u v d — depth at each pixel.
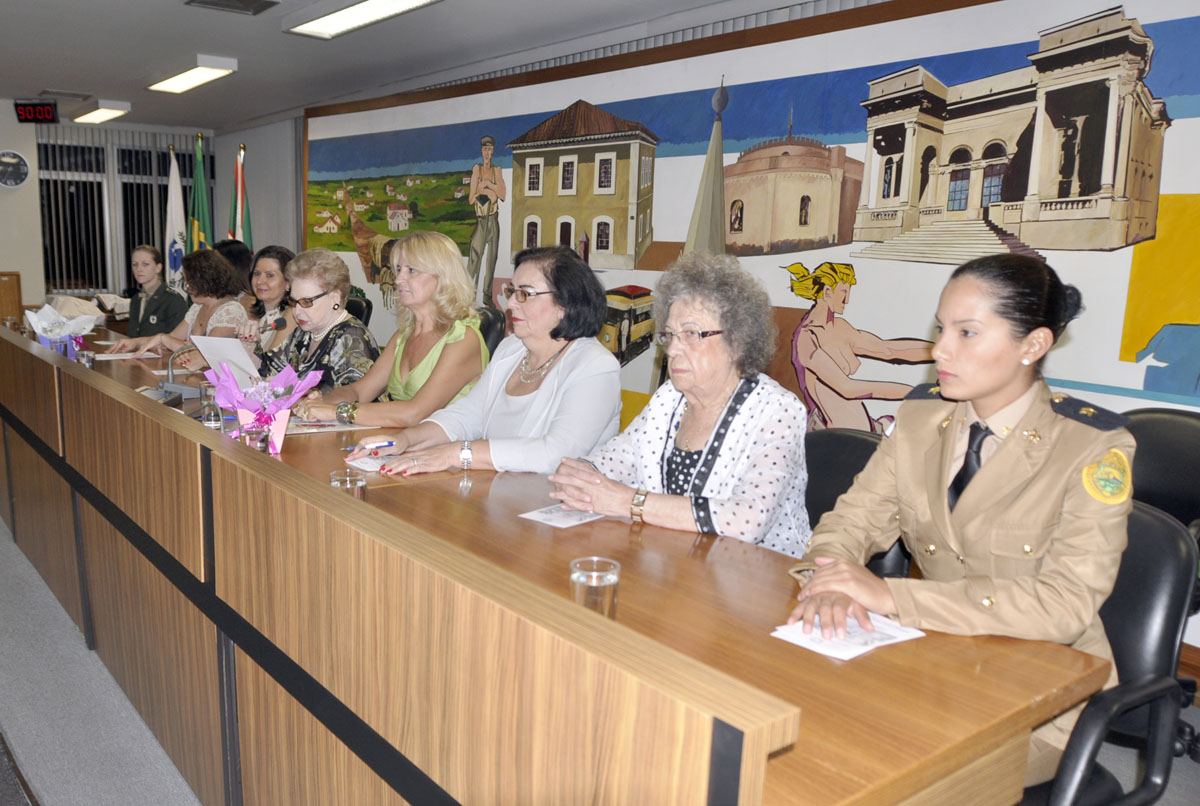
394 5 4.75
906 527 1.51
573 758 0.90
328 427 2.54
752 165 4.18
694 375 1.76
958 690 1.07
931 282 3.54
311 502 1.36
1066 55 3.09
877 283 3.72
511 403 2.38
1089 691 1.14
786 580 1.42
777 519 1.78
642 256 4.79
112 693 2.59
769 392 1.76
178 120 9.92
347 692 1.32
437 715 1.12
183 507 1.85
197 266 4.48
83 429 2.57
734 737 0.72
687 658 0.87
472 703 1.05
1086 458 1.31
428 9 5.11
